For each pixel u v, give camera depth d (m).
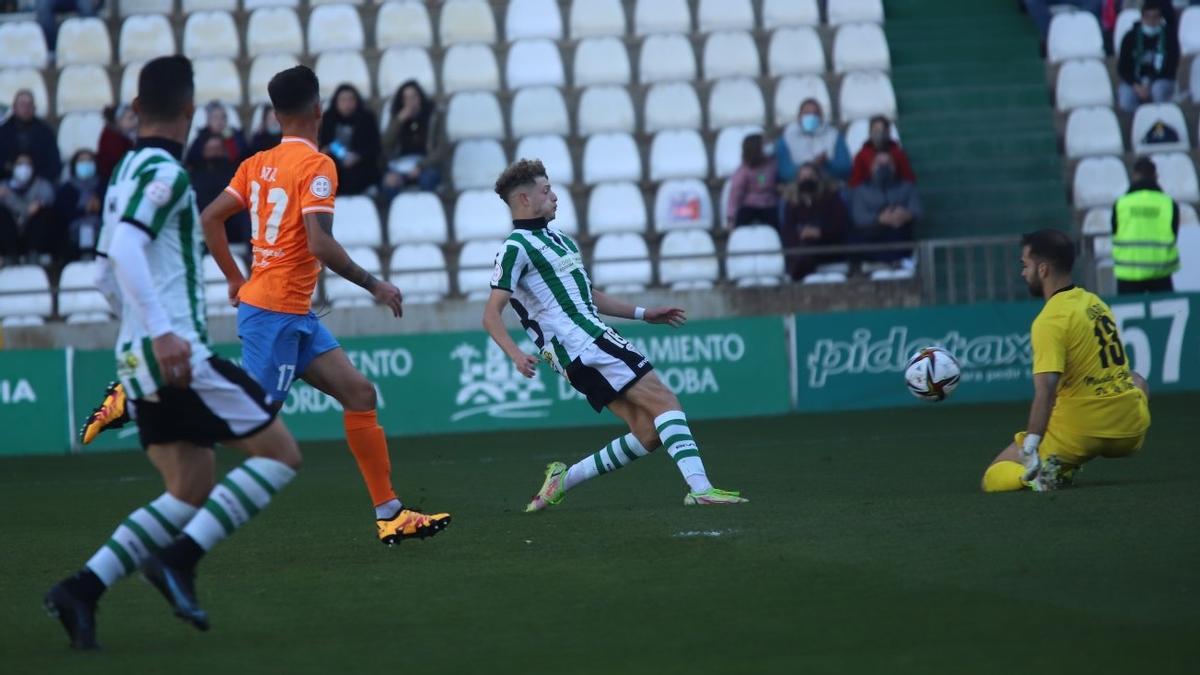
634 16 66.94
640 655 15.07
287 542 24.97
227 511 16.66
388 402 50.41
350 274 23.00
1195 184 59.53
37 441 49.00
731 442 42.53
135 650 16.33
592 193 58.31
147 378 16.72
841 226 54.72
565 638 16.08
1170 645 14.48
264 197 23.52
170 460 17.11
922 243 53.56
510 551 22.69
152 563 16.34
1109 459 32.50
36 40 65.44
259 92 63.06
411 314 53.34
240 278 24.27
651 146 61.03
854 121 61.00
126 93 62.88
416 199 56.88
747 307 53.81
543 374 51.03
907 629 15.67
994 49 66.56
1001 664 14.02
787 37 64.94
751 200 55.91
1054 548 20.09
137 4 67.88
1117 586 17.39
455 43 65.44
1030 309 52.25
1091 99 63.22
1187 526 21.56
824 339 52.00
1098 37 65.62
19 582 21.75
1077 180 59.88
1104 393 26.86
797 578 18.92
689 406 51.53
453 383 50.69
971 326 52.25
